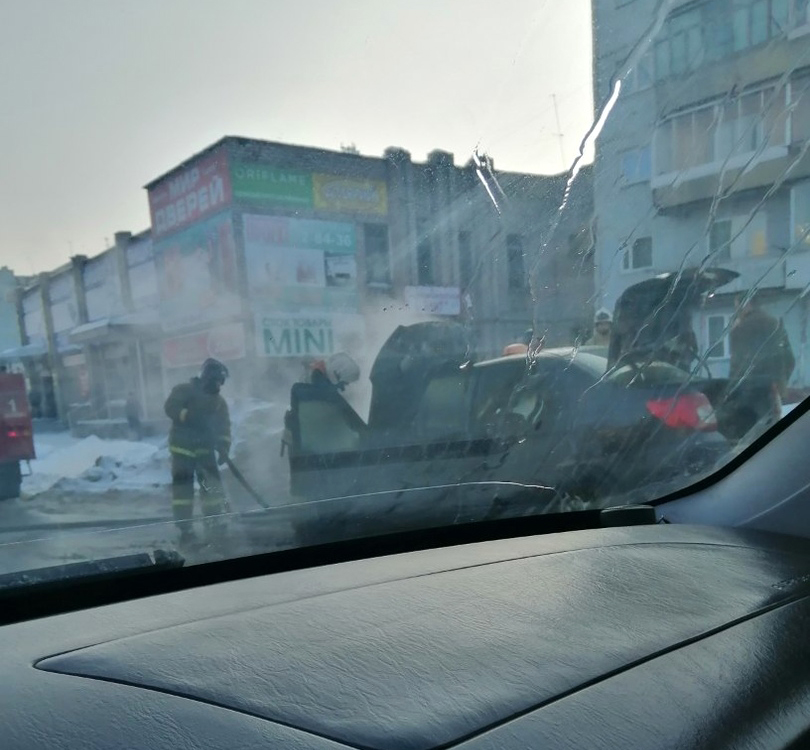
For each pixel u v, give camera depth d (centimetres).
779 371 336
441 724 116
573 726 116
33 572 184
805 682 138
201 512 264
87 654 147
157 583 199
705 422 317
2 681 136
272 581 195
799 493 253
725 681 134
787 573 198
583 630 156
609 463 310
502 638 152
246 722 118
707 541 232
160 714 121
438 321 346
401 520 250
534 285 362
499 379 340
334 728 116
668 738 115
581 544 228
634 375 341
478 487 276
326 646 148
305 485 294
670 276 364
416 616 165
